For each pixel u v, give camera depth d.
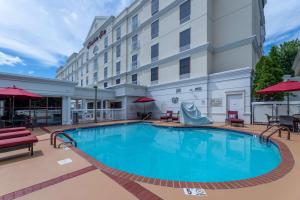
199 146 7.80
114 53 28.83
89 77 37.09
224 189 3.11
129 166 5.34
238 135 9.66
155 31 21.09
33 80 12.26
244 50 15.08
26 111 13.23
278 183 3.32
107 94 19.92
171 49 19.06
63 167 4.20
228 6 16.28
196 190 3.07
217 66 16.66
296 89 8.00
